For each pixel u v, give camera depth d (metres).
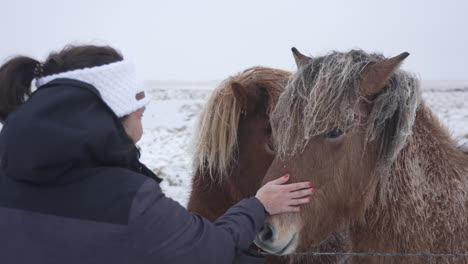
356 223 2.11
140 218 1.14
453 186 1.91
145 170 1.51
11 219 1.16
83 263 1.12
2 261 1.14
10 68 1.28
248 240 1.47
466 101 15.85
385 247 1.99
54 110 1.12
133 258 1.14
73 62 1.25
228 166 2.46
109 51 1.32
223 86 2.54
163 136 10.68
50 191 1.16
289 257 2.44
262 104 2.38
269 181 1.86
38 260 1.12
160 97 25.34
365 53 1.91
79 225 1.13
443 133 2.10
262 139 2.36
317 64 1.87
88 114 1.15
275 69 2.60
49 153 1.08
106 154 1.18
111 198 1.16
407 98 1.85
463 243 1.85
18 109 1.16
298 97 1.82
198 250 1.24
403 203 1.94
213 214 2.55
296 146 1.81
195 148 2.58
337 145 1.81
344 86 1.77
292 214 1.82
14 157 1.09
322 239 2.00
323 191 1.84
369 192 1.96
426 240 1.88
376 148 1.93
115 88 1.24
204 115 2.53
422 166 1.96
